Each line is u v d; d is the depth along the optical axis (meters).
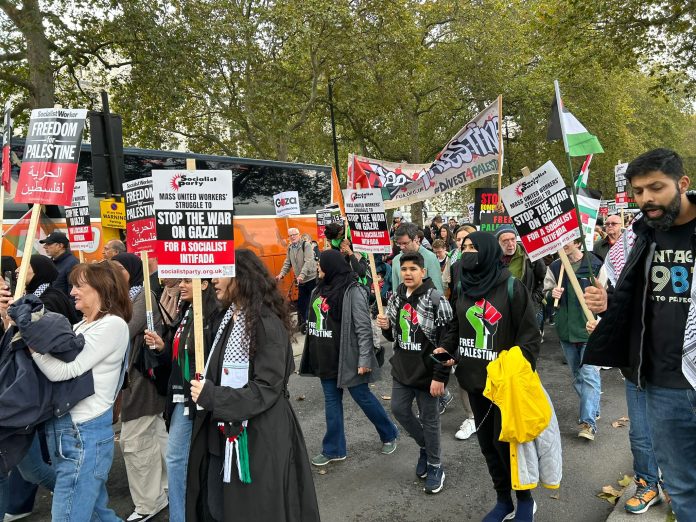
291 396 6.61
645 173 2.41
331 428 4.69
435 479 4.17
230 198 2.74
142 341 3.93
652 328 2.63
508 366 3.25
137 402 3.83
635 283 2.71
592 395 4.95
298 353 8.68
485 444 3.62
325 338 4.58
